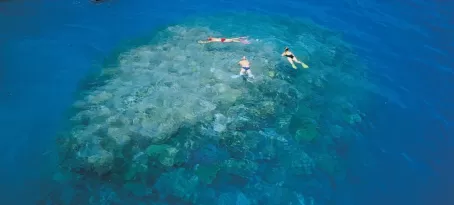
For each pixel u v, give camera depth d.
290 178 8.35
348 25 13.48
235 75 10.91
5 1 14.18
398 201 7.92
